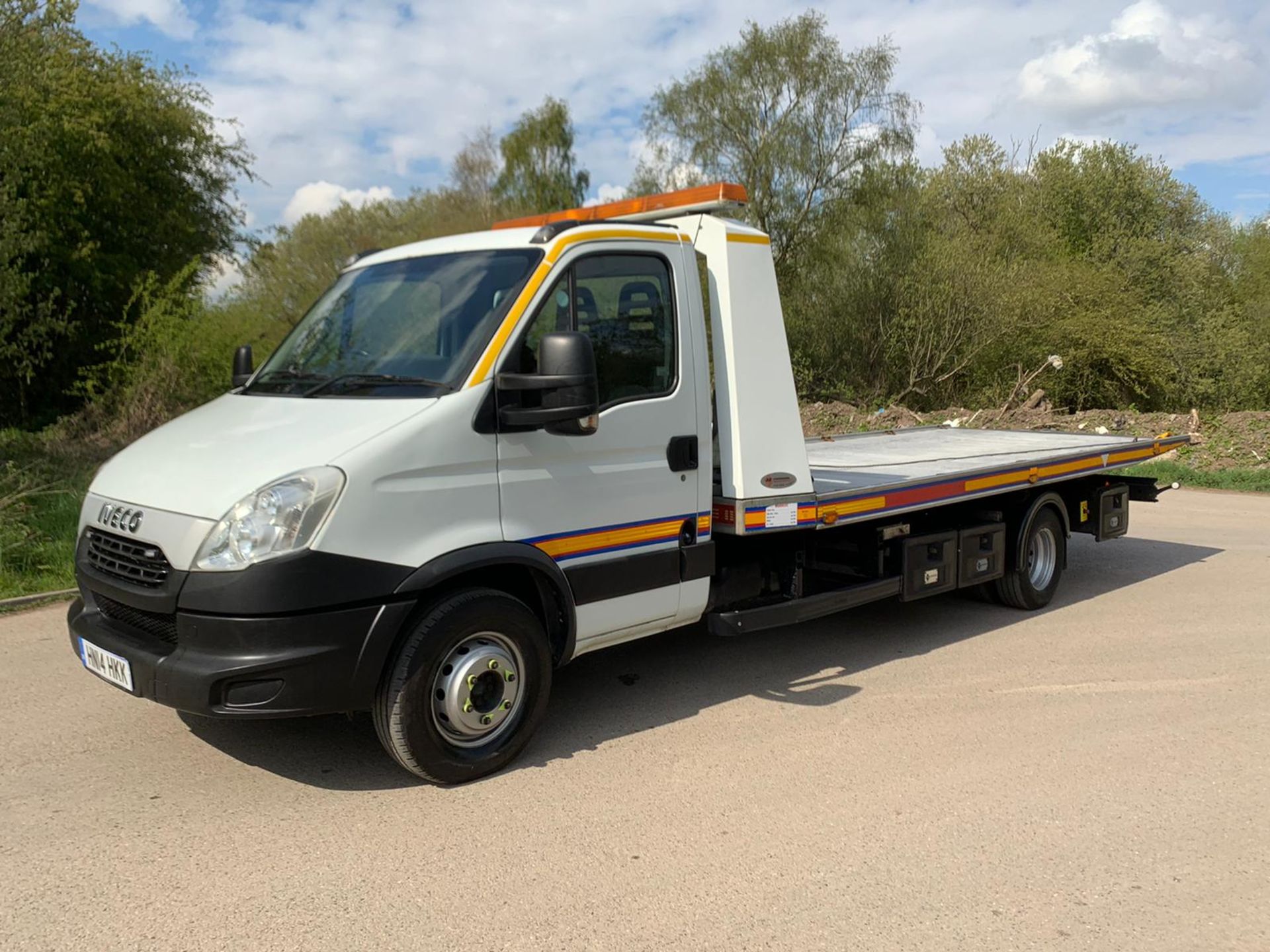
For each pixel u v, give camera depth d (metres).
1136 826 3.92
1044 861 3.65
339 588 3.79
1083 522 8.09
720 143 28.91
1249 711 5.24
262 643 3.70
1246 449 17.25
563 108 35.69
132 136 21.39
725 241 5.12
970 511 6.99
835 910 3.31
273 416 4.36
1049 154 34.75
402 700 4.02
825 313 29.95
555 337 4.07
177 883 3.45
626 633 4.85
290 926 3.19
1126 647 6.43
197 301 17.86
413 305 4.70
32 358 17.20
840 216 28.88
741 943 3.12
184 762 4.50
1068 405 29.81
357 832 3.85
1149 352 28.28
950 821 3.96
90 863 3.58
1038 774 4.42
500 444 4.22
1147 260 31.19
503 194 36.03
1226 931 3.20
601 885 3.46
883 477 6.42
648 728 4.99
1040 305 28.25
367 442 3.90
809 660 6.16
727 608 5.48
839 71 28.12
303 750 4.65
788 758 4.60
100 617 4.27
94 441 16.62
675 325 4.92
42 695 5.36
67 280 20.06
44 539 8.62
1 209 13.85
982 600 7.63
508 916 3.26
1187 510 12.66
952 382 29.84
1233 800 4.17
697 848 3.74
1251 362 28.80
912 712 5.23
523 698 4.46
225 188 24.23
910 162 29.25
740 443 5.08
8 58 13.67
